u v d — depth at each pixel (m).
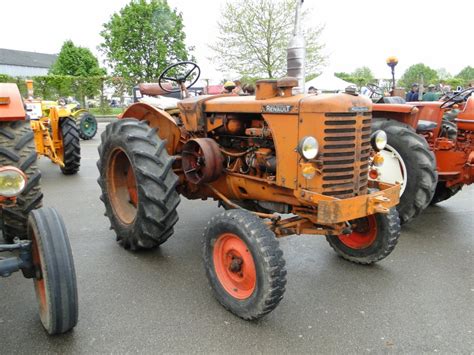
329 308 2.98
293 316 2.87
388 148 4.50
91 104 22.69
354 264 3.75
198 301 3.05
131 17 23.50
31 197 3.41
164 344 2.54
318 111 2.73
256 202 3.56
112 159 4.00
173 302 3.03
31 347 2.48
